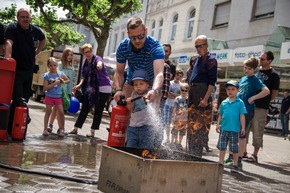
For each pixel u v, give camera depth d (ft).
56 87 24.81
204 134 20.53
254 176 19.15
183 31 81.71
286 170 22.13
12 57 22.53
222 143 19.93
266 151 31.24
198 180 10.23
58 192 12.04
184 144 27.02
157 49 13.52
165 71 19.58
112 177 10.98
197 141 20.56
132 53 13.99
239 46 65.00
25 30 22.71
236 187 15.94
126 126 14.05
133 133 14.40
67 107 25.88
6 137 20.80
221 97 65.26
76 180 13.65
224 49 63.46
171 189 9.88
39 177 13.67
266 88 22.15
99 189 11.59
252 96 22.33
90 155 19.36
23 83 23.58
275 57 54.65
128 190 10.12
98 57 26.45
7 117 20.80
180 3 84.02
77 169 15.69
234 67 63.00
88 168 16.14
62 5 57.67
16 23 22.70
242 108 19.76
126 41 14.15
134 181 9.86
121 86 14.62
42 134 25.20
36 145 20.53
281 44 52.37
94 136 27.35
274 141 41.16
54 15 64.44
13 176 13.38
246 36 63.57
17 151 18.16
